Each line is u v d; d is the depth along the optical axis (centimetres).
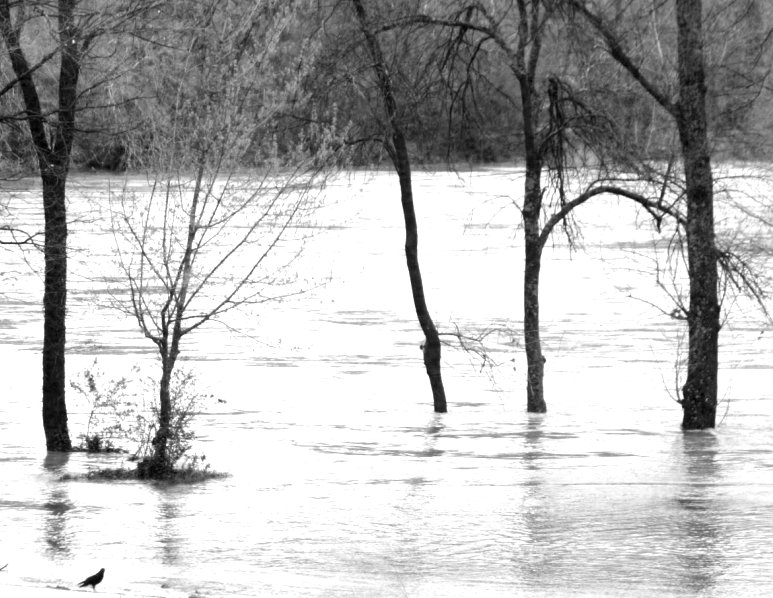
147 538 2297
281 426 4019
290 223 3341
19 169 3312
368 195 17762
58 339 3500
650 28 4022
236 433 3847
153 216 3378
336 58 4050
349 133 4231
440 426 4044
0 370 5500
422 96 4334
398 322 7306
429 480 2931
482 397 4856
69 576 1983
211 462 3241
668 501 2656
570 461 3244
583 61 4131
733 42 3969
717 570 2069
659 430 3925
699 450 3459
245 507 2588
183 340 6381
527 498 2691
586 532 2348
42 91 3362
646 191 4319
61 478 2969
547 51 4400
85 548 2206
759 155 4166
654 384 5209
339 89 4097
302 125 3662
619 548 2220
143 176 3203
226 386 5053
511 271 9981
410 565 2103
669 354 6078
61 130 3109
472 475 3025
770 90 3938
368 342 6506
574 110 4334
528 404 4453
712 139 4062
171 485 2855
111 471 3047
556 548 2231
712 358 3925
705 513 2525
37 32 3159
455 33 4475
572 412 4438
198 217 3147
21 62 3145
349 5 4134
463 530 2372
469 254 11300
